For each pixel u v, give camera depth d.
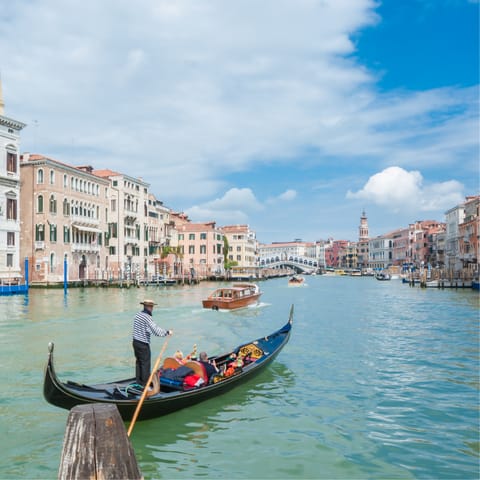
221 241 89.62
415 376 12.31
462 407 9.87
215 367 10.48
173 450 7.61
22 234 47.94
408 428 8.70
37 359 13.85
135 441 7.92
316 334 19.59
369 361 14.09
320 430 8.55
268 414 9.30
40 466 6.97
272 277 114.19
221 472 6.94
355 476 6.89
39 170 47.66
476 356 14.91
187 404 9.14
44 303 32.12
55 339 17.36
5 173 41.41
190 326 22.17
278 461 7.31
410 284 69.31
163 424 8.66
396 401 10.23
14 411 9.23
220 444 7.87
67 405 7.67
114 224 59.88
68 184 50.94
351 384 11.51
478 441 8.16
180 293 45.38
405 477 6.89
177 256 77.75
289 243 188.00
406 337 18.78
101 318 23.67
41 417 8.91
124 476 3.37
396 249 134.88
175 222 89.69
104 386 8.60
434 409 9.73
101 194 57.66
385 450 7.77
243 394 10.60
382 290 57.94
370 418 9.20
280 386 11.27
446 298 42.03
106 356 14.38
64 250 50.00
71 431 3.37
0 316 24.42
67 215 50.62
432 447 7.91
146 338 8.75
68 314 25.36
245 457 7.43
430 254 109.00
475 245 65.69
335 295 48.38
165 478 6.74
